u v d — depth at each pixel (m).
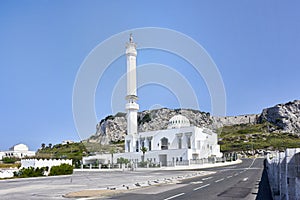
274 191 16.98
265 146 132.38
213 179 31.34
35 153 141.25
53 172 47.22
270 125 175.62
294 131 167.62
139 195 18.02
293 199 9.45
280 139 147.00
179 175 40.00
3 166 67.94
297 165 8.63
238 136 155.12
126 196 17.62
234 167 62.88
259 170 48.72
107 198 16.75
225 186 23.17
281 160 13.19
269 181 26.52
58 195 18.52
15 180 35.12
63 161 52.53
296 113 177.50
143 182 27.77
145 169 67.81
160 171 58.34
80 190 21.42
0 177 40.16
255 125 178.00
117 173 53.34
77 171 68.69
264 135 156.38
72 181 32.28
